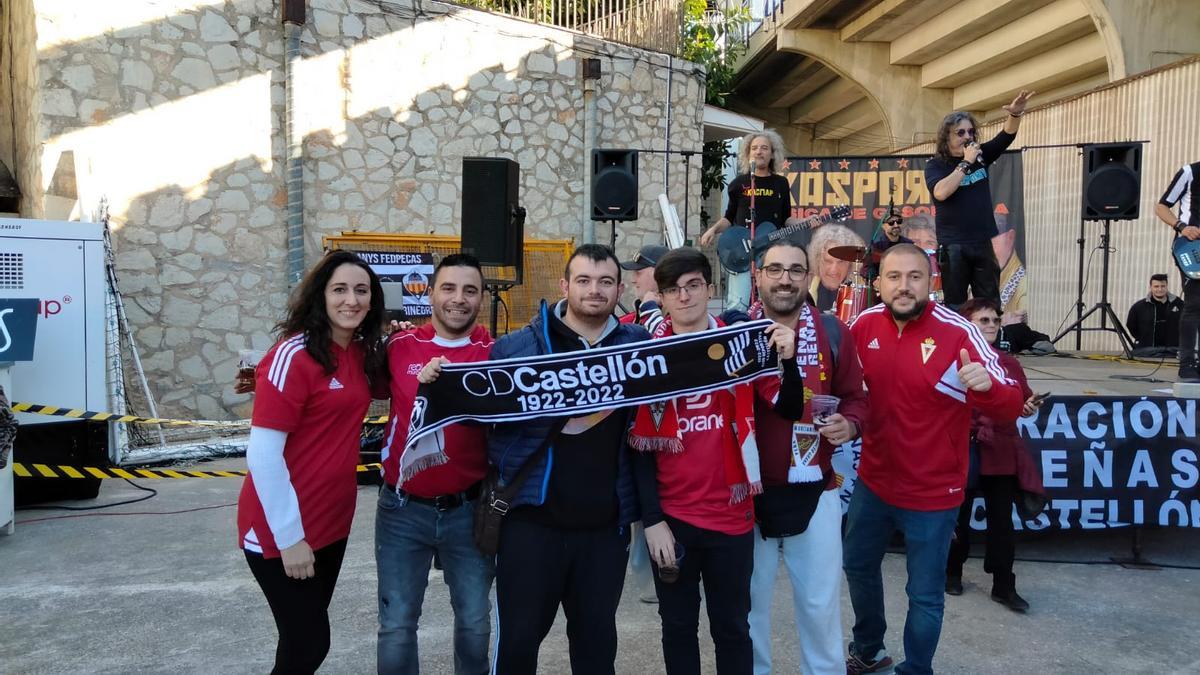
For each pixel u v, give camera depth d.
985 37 14.10
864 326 3.51
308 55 8.75
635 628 4.16
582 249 2.83
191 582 4.61
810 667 3.11
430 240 9.23
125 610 4.23
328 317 2.72
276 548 2.60
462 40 9.48
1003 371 3.19
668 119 10.72
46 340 6.16
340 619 4.16
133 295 8.16
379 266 8.71
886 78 16.30
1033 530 5.09
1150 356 8.60
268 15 8.62
